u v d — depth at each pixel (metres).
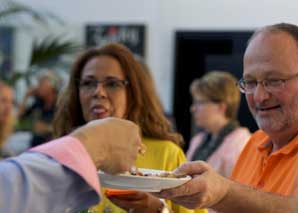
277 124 1.58
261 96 1.56
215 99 3.37
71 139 1.00
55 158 0.95
